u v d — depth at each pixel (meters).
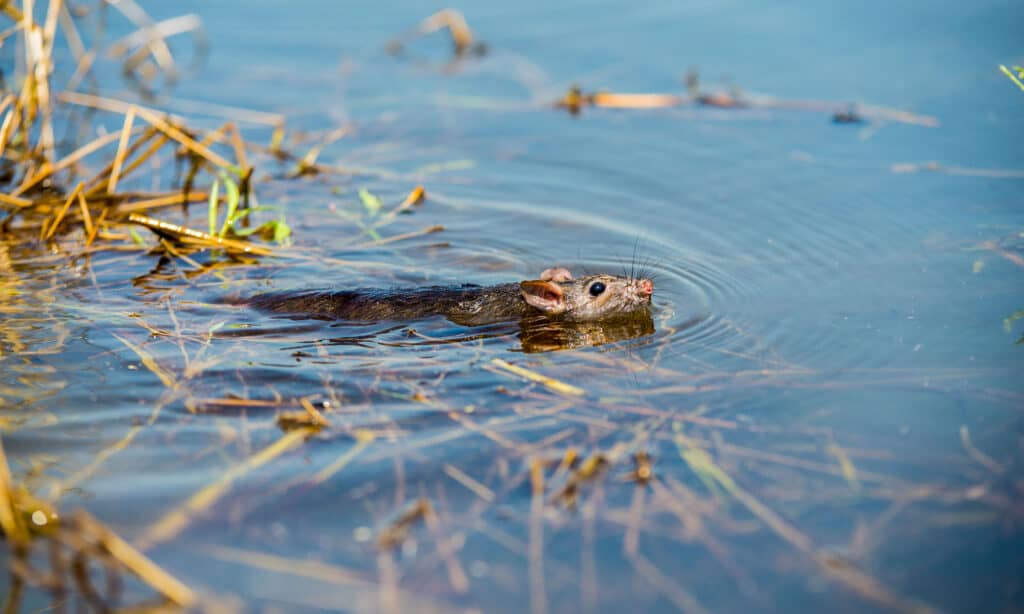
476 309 13.74
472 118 19.56
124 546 8.16
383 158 18.39
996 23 21.45
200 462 9.44
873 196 15.90
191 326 12.79
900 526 8.54
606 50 21.64
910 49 20.77
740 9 23.30
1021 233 14.38
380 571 8.01
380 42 22.30
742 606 7.65
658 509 8.80
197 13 23.22
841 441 9.79
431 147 18.66
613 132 18.98
